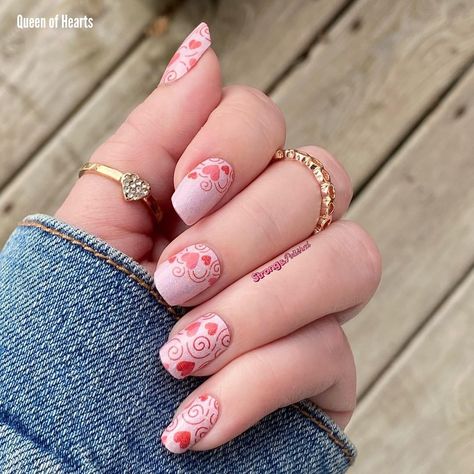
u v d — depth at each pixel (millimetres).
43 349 165
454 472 340
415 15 346
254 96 184
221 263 172
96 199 187
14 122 344
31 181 343
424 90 347
